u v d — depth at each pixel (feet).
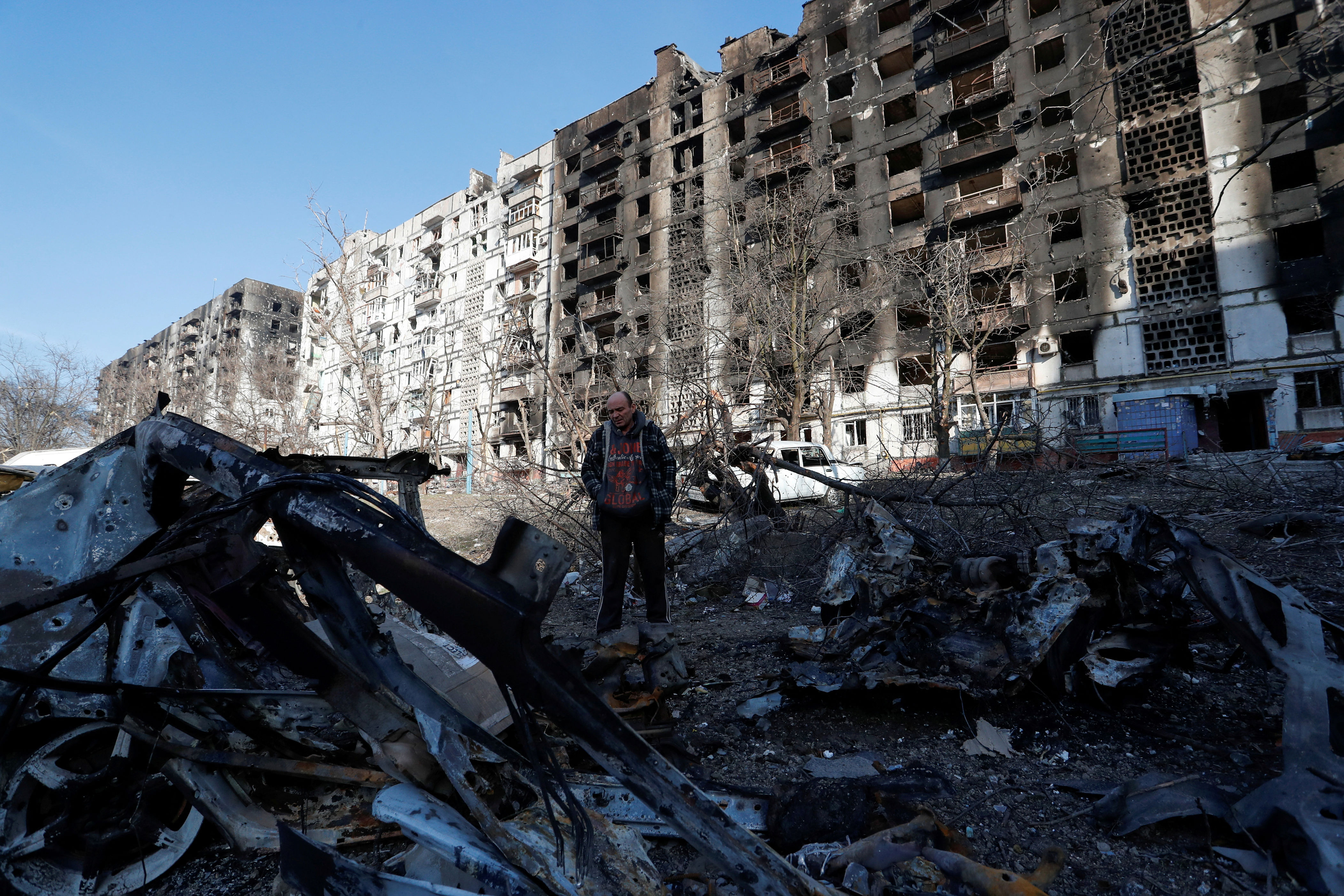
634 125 108.47
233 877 5.75
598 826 4.58
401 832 5.05
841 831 5.78
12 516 5.33
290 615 4.33
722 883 5.02
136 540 5.45
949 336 63.05
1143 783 6.12
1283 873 4.91
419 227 141.28
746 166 93.25
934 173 78.69
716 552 19.61
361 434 92.43
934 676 8.35
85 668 5.38
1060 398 67.97
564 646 10.43
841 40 88.74
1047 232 69.97
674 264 91.40
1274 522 17.38
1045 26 71.56
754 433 22.57
